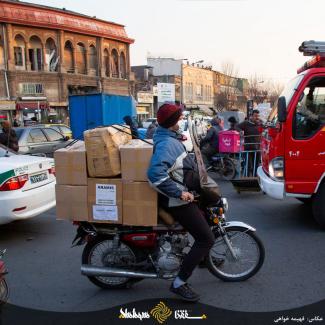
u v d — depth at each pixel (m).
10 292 4.50
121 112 20.91
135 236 4.17
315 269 4.85
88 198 4.16
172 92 33.31
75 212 4.21
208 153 11.28
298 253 5.38
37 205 6.40
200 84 64.88
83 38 41.19
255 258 4.52
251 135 9.76
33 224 7.22
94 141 4.03
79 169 4.14
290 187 6.23
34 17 36.78
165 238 4.21
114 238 4.25
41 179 6.61
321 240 5.91
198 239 4.01
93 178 4.13
